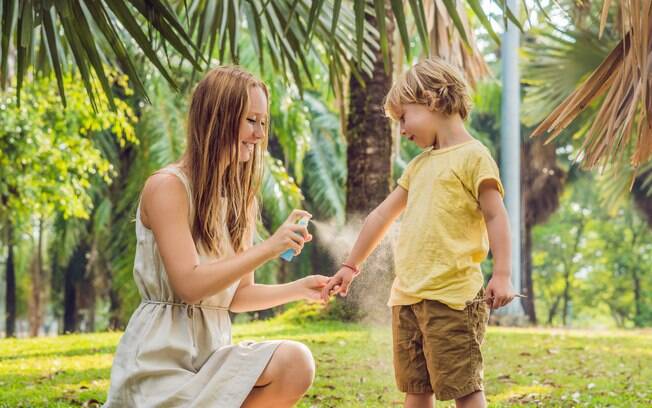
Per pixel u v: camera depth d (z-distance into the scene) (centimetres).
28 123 1031
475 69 721
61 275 2061
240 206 267
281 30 429
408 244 285
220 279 240
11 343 780
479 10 352
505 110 1332
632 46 291
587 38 919
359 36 346
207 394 234
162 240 245
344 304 888
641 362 613
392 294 291
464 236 279
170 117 1372
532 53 969
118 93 1435
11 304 2045
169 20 345
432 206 282
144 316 247
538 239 2958
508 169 1330
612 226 2889
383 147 745
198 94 260
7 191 1115
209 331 250
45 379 511
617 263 2972
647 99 302
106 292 1867
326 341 691
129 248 1439
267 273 1598
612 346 736
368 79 738
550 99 960
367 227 301
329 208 1764
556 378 524
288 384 242
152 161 1362
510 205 1327
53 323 3080
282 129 1453
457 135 291
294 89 1420
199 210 254
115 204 1523
